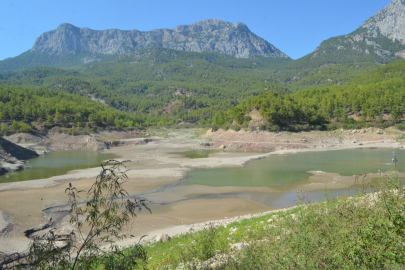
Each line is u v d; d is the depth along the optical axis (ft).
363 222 25.80
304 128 359.87
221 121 443.73
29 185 157.79
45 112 446.19
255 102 404.16
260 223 71.05
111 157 294.05
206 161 242.17
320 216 31.55
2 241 86.84
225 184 162.20
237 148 332.39
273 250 32.30
